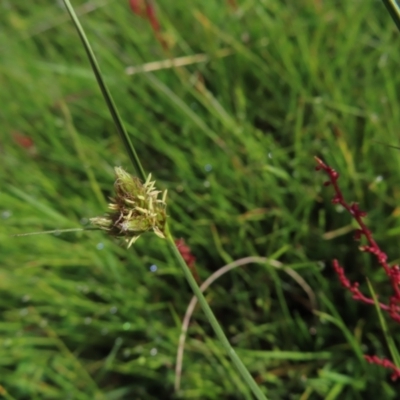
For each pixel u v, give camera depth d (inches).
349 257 18.0
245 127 19.4
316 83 19.8
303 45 20.3
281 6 22.7
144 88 22.0
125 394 18.0
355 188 17.9
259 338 17.9
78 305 18.4
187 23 23.0
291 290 17.9
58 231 13.0
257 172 18.8
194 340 17.4
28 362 18.3
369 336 17.1
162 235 12.6
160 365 17.8
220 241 18.4
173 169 20.3
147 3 18.8
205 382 17.2
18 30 25.0
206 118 20.6
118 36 23.7
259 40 21.4
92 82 21.9
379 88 19.7
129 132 20.9
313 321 17.8
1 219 20.1
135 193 12.4
